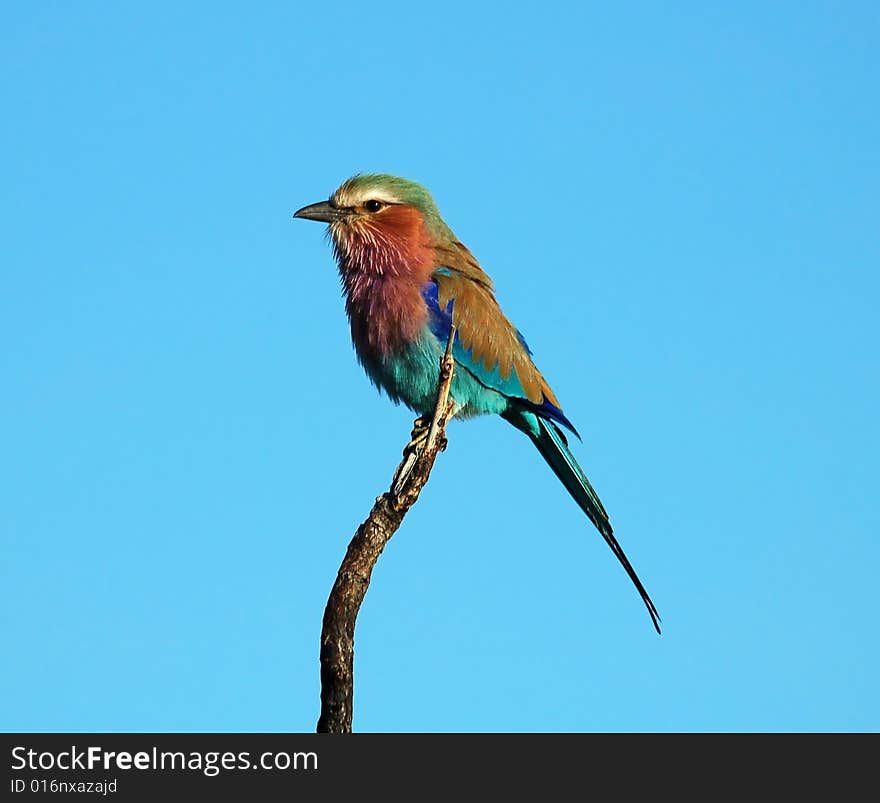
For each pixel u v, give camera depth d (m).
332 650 9.68
